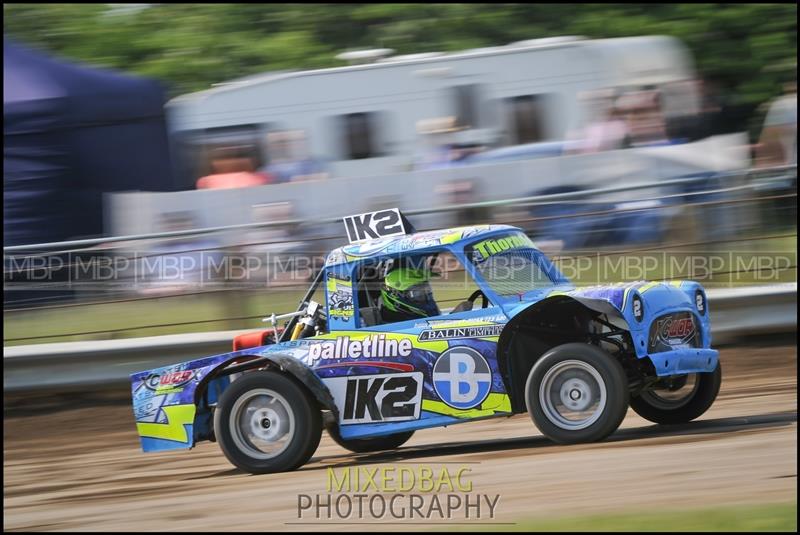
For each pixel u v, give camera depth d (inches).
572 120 2042.3
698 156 1941.4
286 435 1001.5
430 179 1863.9
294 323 1087.6
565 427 940.6
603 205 1477.6
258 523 818.8
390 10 2615.7
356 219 1074.7
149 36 2677.2
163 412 1049.5
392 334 1000.2
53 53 2645.2
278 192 1856.5
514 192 1876.2
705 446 924.0
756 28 2459.4
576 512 750.5
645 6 2568.9
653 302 958.4
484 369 971.9
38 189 1811.0
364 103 2044.8
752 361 1412.4
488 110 2047.2
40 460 1253.1
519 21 2571.4
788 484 773.3
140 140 1900.8
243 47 2608.3
